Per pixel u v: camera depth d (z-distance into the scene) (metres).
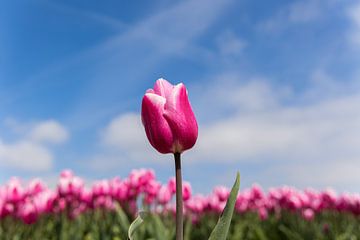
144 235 0.93
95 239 1.20
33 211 1.34
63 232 1.18
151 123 0.35
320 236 1.50
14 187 1.44
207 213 2.03
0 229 1.42
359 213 1.97
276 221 1.94
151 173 1.44
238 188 0.33
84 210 1.72
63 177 1.56
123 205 1.44
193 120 0.35
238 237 1.37
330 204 2.08
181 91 0.35
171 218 1.28
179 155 0.35
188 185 1.28
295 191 2.15
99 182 1.58
